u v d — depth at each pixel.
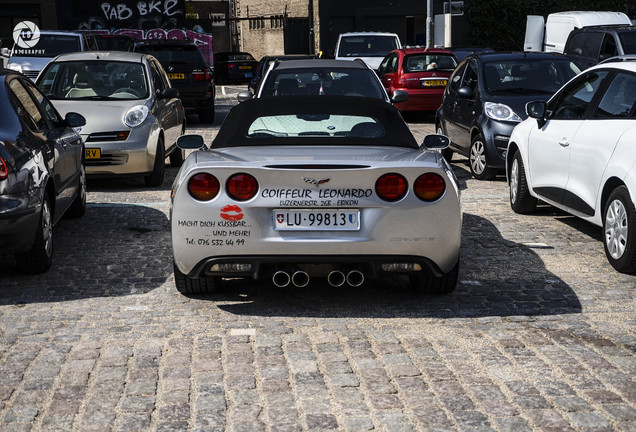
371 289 6.20
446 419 3.87
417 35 40.75
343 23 40.22
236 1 50.97
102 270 6.84
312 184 5.25
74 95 11.35
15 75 7.50
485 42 38.81
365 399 4.11
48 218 6.76
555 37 23.61
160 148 11.16
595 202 7.09
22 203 6.12
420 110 19.62
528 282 6.40
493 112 11.21
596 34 18.75
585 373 4.44
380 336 5.09
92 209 9.58
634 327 5.27
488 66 12.06
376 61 24.31
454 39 38.84
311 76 10.33
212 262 5.38
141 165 10.68
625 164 6.52
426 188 5.32
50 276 6.66
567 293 6.09
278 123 6.07
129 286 6.35
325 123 6.07
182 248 5.41
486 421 3.85
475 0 38.53
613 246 6.70
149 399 4.12
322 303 5.84
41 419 3.91
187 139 6.23
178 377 4.41
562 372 4.45
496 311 5.64
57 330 5.25
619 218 6.59
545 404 4.04
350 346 4.90
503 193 10.45
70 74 11.63
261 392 4.20
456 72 13.30
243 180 5.28
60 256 7.34
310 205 5.27
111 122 10.63
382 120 6.12
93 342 5.00
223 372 4.48
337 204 5.27
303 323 5.37
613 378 4.37
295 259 5.31
